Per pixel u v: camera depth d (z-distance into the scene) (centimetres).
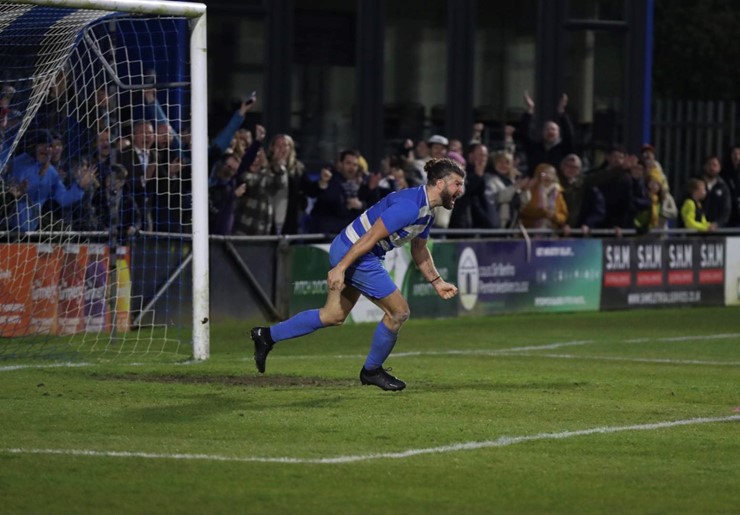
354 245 2108
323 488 1535
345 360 2784
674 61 7612
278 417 2005
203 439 1825
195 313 2736
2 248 3048
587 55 5003
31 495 1485
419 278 3822
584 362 2853
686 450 1803
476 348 3134
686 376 2622
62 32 2955
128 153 3200
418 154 4012
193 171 2720
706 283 4494
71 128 3162
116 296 3109
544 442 1838
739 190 4659
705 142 5116
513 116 4909
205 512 1420
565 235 4181
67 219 3153
